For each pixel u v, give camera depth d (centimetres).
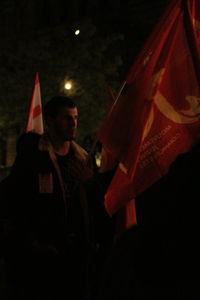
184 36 268
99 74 1476
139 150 264
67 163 352
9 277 346
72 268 337
